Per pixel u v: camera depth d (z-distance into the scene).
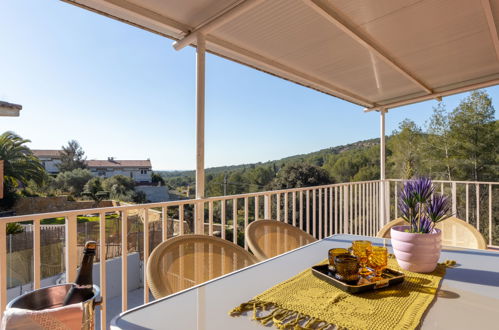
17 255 7.57
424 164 15.03
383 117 5.04
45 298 0.80
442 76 3.85
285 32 2.67
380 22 2.53
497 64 3.52
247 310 0.80
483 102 13.91
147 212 1.99
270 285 0.97
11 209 22.55
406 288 0.93
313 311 0.77
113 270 7.83
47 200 24.19
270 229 1.85
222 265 1.45
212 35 2.68
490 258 1.26
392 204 6.51
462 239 1.82
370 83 4.07
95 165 37.12
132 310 0.80
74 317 0.67
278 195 2.99
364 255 1.03
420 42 2.90
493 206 10.12
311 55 3.15
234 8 2.21
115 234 9.32
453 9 2.38
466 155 14.18
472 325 0.71
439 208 1.06
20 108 3.52
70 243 1.65
